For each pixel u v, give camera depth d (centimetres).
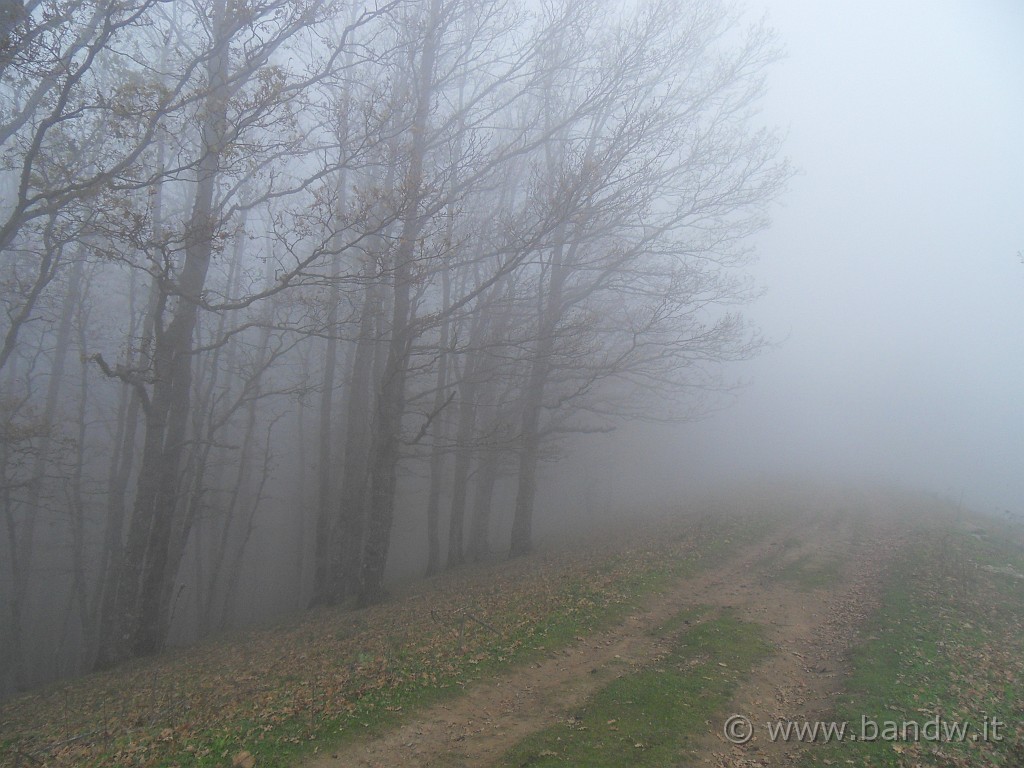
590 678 859
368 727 709
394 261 1308
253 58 1145
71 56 1026
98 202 1257
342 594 1870
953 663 897
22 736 855
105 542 2214
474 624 1123
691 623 1091
